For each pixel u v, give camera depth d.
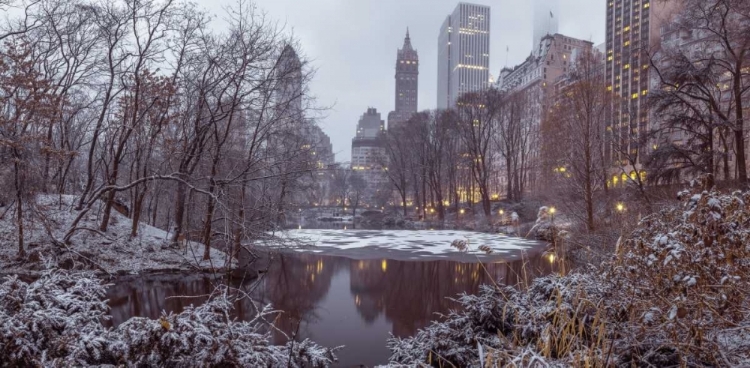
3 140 13.15
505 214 41.75
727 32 18.56
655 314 4.44
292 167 17.80
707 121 18.91
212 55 17.78
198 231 18.72
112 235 17.77
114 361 4.40
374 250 24.00
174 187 20.42
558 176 28.84
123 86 18.61
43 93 14.88
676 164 19.20
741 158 17.95
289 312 11.23
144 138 21.70
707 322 4.31
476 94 49.19
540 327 4.89
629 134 22.44
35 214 15.45
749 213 4.45
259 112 17.48
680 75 19.08
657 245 4.50
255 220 16.89
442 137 51.59
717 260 4.44
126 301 11.86
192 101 19.45
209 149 17.25
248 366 4.42
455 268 17.97
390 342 6.93
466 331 6.13
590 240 12.98
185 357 4.38
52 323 4.36
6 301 4.59
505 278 15.53
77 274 5.76
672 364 4.61
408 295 13.18
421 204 66.62
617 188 23.86
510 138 49.34
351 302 12.33
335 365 7.66
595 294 5.23
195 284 14.04
